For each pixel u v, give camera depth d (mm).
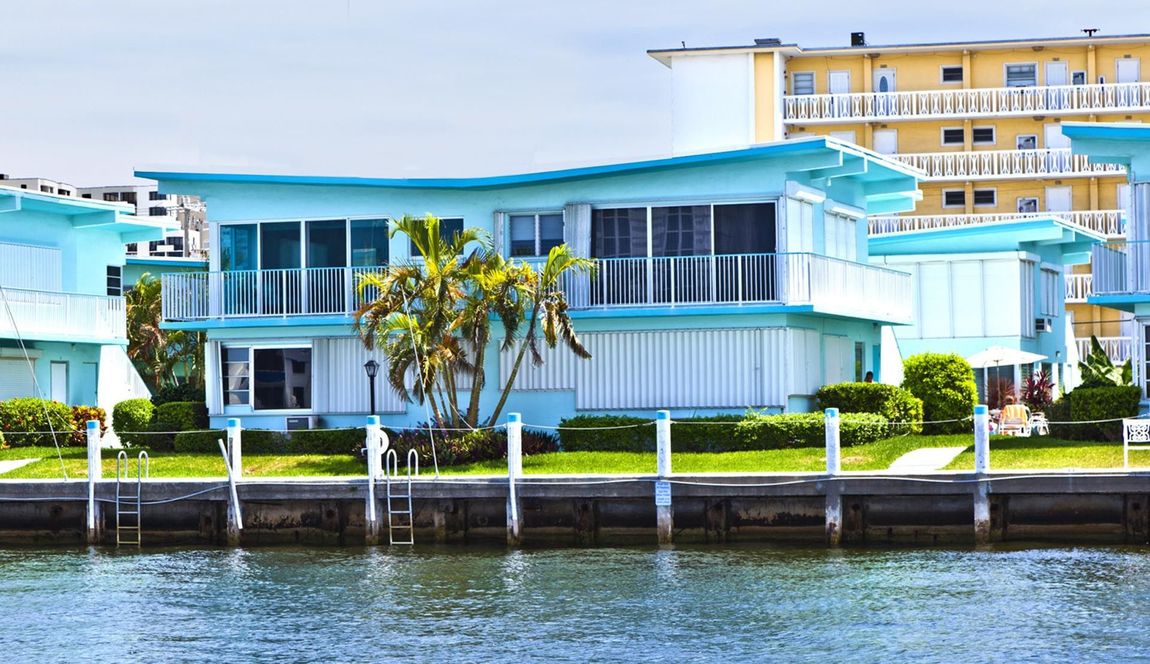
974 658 27750
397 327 44469
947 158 95438
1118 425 42062
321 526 40188
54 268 59250
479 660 28359
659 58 98062
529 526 39438
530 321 46656
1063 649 28141
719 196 47781
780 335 47312
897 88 98625
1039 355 59375
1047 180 95062
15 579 36219
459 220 49844
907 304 54781
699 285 47500
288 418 50531
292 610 32469
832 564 35750
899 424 43688
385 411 50094
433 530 39656
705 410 47719
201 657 29000
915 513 37875
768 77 96500
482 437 43812
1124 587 32594
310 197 50625
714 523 38688
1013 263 62656
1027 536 37500
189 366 72500
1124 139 44594
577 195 48906
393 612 32031
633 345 48438
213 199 51375
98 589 34938
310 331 50375
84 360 60750
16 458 48719
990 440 43125
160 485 40156
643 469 41625
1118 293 44312
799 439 43531
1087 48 96750
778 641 29141
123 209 61062
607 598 32812
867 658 27953
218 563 37781
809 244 49062
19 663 28828
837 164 46844
